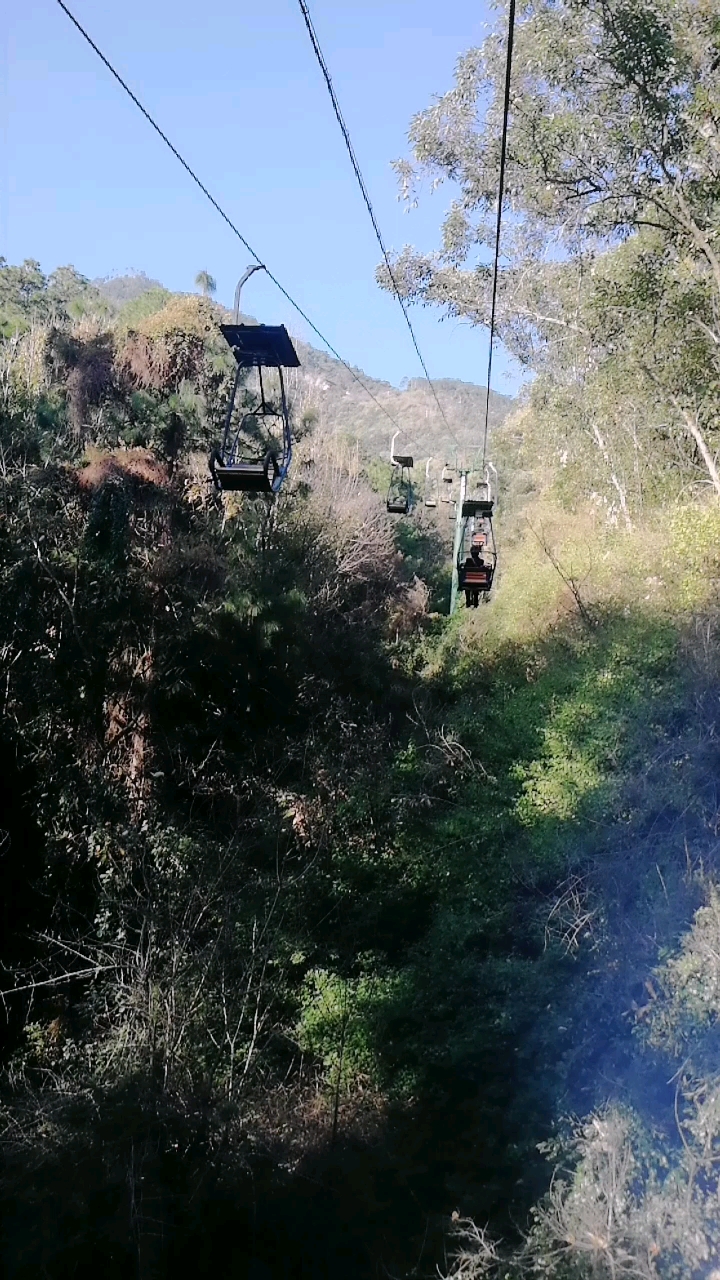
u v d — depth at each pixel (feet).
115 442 69.56
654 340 59.82
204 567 66.80
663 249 57.57
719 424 63.26
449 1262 37.99
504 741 59.67
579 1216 32.04
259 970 52.31
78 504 62.85
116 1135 41.01
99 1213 40.06
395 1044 48.49
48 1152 40.91
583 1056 38.63
